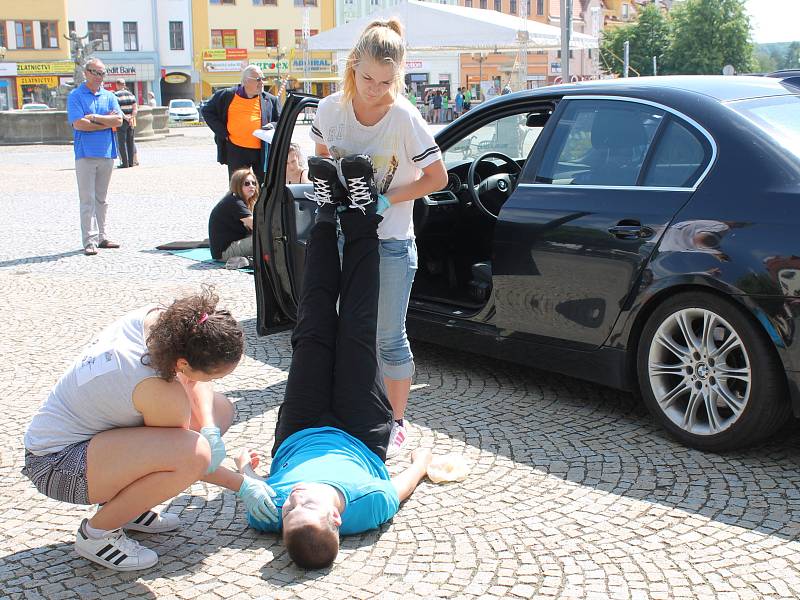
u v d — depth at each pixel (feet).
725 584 10.18
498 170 20.59
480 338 16.89
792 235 12.50
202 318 9.81
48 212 44.01
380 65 12.19
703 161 13.89
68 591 10.27
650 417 15.49
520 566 10.66
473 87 154.51
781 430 14.70
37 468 10.51
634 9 265.75
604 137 15.46
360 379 12.46
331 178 12.79
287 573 10.58
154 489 10.36
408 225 13.56
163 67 218.59
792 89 15.52
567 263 15.14
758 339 12.89
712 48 192.34
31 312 23.76
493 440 14.64
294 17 223.92
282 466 11.77
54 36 205.16
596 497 12.48
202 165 72.49
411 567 10.68
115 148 32.68
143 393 10.07
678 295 13.76
